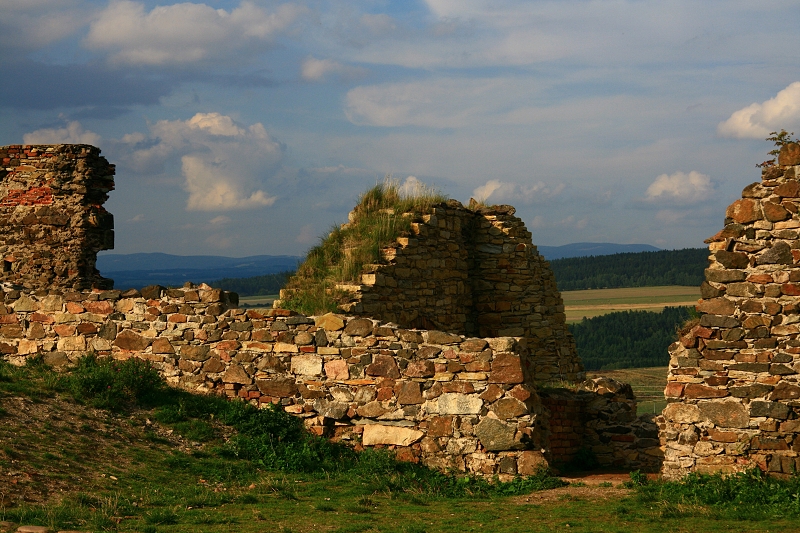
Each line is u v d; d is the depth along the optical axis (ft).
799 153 34.71
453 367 38.99
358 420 40.45
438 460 38.60
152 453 35.19
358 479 35.55
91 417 37.09
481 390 38.42
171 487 31.63
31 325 46.78
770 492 31.60
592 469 48.11
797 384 33.78
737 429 34.40
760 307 34.65
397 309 48.44
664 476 35.45
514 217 61.11
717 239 35.76
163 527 25.61
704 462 34.76
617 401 50.39
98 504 27.81
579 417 50.47
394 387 39.88
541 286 61.31
